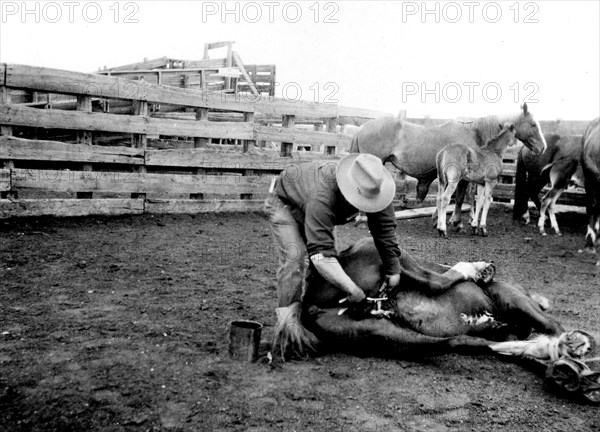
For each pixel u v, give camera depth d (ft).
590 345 11.51
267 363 12.09
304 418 9.96
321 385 11.27
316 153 40.04
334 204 12.08
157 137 43.19
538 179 37.27
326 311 12.47
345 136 41.06
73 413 9.57
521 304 12.96
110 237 24.80
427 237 32.09
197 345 12.93
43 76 26.89
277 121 47.21
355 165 11.84
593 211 30.14
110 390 10.43
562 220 41.75
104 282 17.85
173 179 32.12
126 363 11.66
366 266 12.80
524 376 12.42
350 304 12.30
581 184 36.22
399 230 34.37
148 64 49.55
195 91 32.94
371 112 44.93
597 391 11.08
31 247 21.66
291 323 12.17
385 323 12.23
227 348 12.86
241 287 18.49
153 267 20.26
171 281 18.60
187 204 32.76
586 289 21.38
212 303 16.44
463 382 11.90
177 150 32.30
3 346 12.14
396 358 12.81
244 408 10.15
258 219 33.53
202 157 33.42
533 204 45.11
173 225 29.14
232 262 22.03
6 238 22.79
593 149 29.50
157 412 9.79
